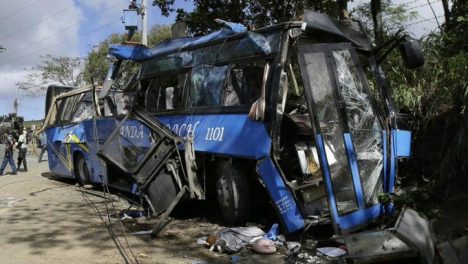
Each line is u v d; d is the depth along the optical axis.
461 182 7.24
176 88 9.20
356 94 6.71
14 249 6.79
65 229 7.89
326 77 6.50
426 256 5.12
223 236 6.55
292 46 6.77
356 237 5.45
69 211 9.48
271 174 6.52
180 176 8.04
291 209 6.38
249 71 7.32
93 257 6.31
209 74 8.23
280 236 6.59
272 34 6.96
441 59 9.04
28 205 10.31
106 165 9.42
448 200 7.05
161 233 7.43
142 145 8.87
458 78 8.44
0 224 8.40
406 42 7.16
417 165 8.43
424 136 8.72
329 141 6.31
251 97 7.20
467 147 7.17
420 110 8.93
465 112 7.34
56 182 14.25
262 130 6.71
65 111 13.87
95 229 7.83
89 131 11.74
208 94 8.16
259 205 7.71
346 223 6.20
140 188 8.38
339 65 6.66
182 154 8.09
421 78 9.18
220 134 7.53
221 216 8.20
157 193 8.20
